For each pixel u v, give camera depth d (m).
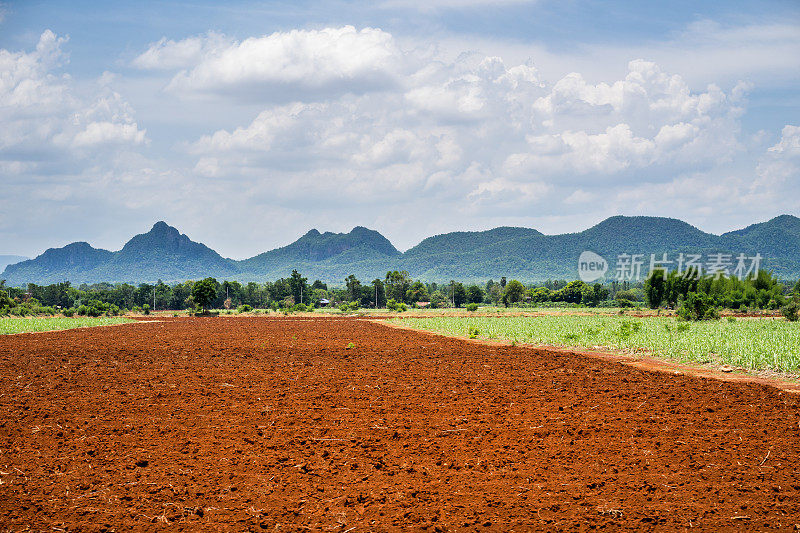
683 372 23.59
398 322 66.31
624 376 21.83
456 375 22.58
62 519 8.86
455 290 154.50
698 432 13.32
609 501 9.39
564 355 29.75
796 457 11.41
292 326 61.00
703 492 9.73
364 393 18.64
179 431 13.82
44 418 15.14
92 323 67.94
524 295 147.38
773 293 83.94
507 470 10.89
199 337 44.09
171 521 8.84
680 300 85.75
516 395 18.09
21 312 92.81
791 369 22.06
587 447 12.27
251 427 14.17
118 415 15.50
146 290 143.88
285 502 9.53
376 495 9.74
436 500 9.54
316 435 13.45
